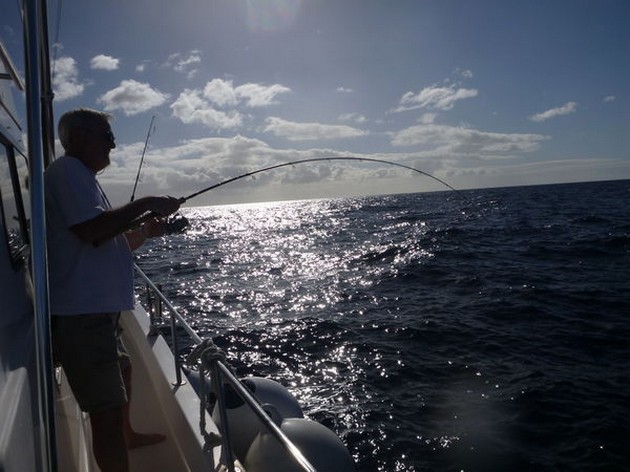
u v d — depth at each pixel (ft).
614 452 16.57
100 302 6.49
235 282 55.31
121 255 6.95
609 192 216.13
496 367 24.14
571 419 18.66
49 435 3.61
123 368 8.83
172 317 10.01
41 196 3.91
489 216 120.98
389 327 32.27
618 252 56.49
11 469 3.13
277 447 8.71
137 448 9.27
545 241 68.49
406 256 63.93
